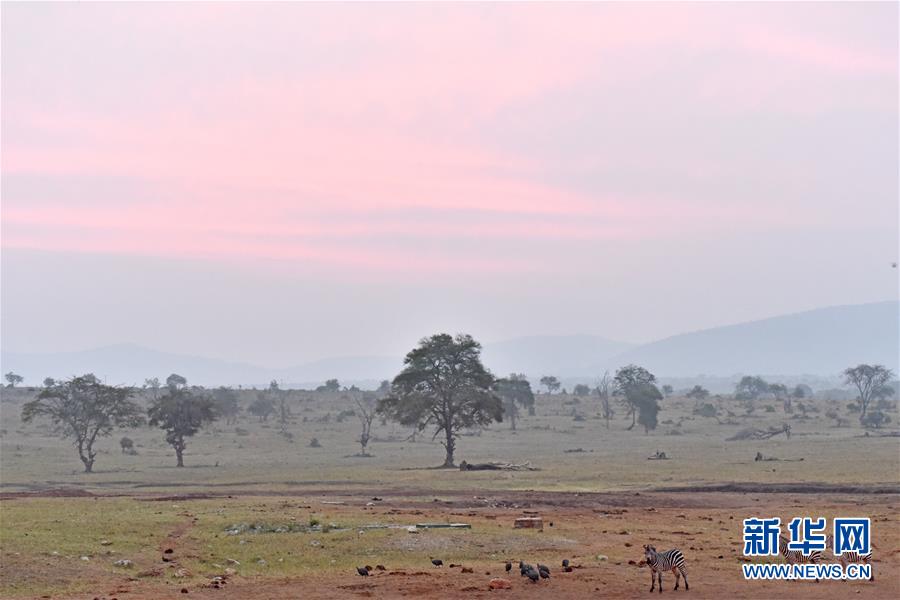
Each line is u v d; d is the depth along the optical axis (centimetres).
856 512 4334
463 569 2905
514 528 3712
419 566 2992
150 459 10819
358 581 2758
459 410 9200
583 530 3684
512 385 16275
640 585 2670
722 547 3284
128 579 2786
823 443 11812
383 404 9806
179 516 3978
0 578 2739
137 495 5669
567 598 2516
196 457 11200
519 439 14400
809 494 5366
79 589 2652
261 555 3148
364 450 11794
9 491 6456
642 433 15512
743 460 8894
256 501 4897
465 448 12581
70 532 3481
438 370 9312
